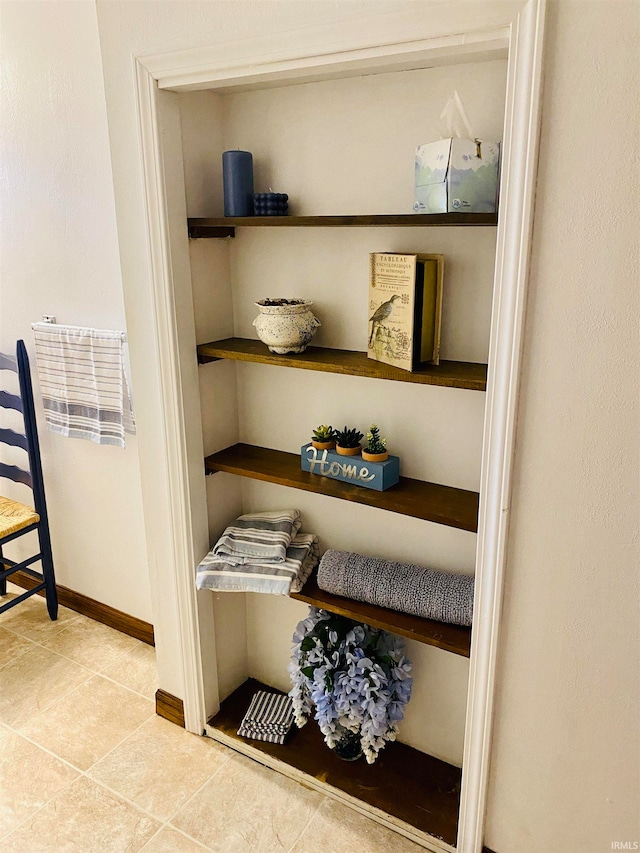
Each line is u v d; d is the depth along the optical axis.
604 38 1.04
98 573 2.60
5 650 2.48
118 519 2.43
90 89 1.95
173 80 1.49
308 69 1.35
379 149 1.55
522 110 1.12
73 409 2.29
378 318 1.54
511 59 1.11
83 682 2.32
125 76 1.54
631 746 1.36
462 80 1.41
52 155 2.12
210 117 1.71
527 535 1.33
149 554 1.98
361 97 1.54
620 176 1.08
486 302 1.50
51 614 2.66
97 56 1.90
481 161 1.30
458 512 1.51
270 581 1.79
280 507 2.02
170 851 1.69
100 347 2.14
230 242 1.86
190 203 1.69
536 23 1.07
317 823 1.78
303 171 1.68
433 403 1.64
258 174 1.75
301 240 1.74
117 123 1.60
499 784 1.54
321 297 1.75
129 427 2.17
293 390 1.87
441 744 1.93
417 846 1.72
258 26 1.34
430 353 1.54
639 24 1.01
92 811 1.81
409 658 1.89
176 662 2.05
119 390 2.15
